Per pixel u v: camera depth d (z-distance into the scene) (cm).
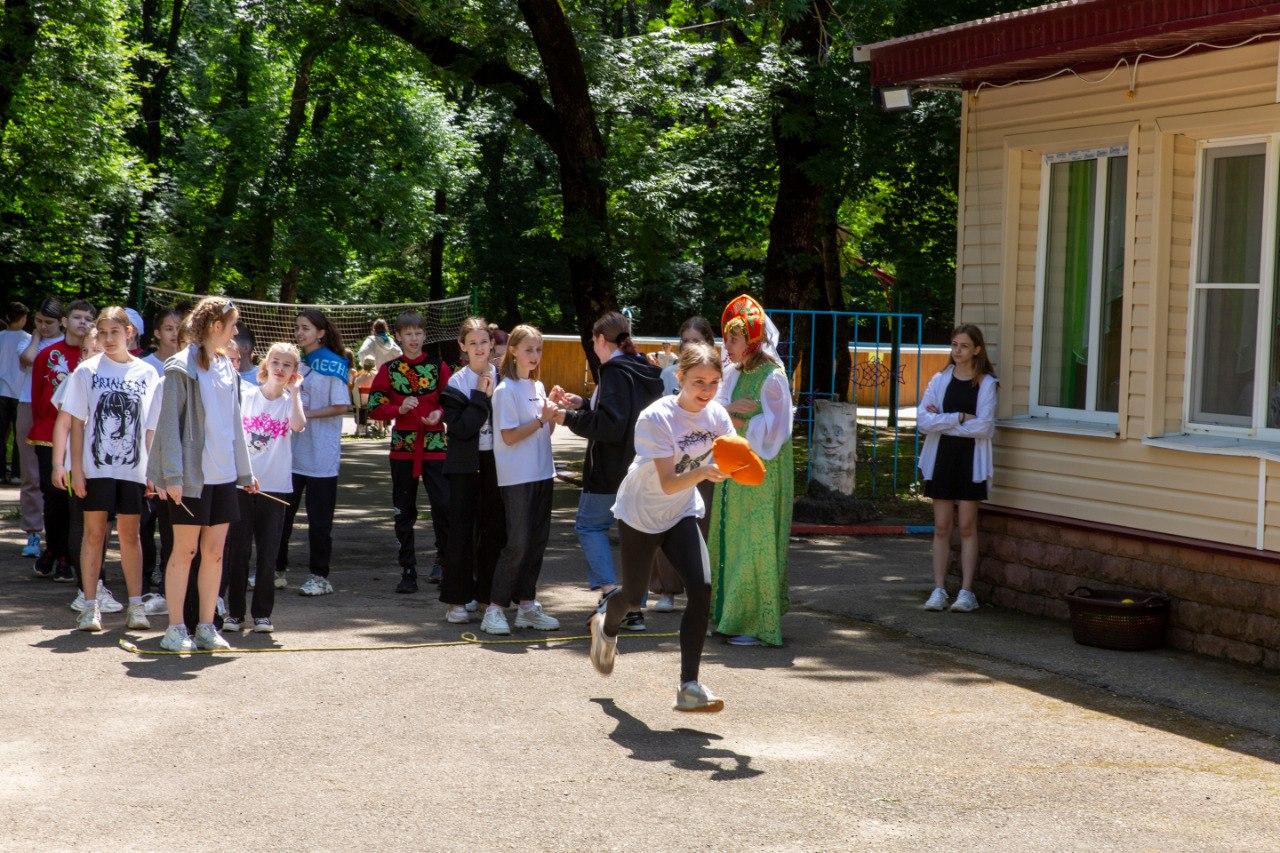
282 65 3127
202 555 699
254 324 2336
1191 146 768
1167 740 571
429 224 3350
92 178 2534
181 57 3209
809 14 1728
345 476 1697
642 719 584
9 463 1522
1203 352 764
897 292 2033
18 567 960
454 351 2319
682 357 576
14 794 470
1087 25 748
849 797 484
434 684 639
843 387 2142
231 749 529
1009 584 862
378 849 425
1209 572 728
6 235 2358
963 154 912
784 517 749
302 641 732
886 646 752
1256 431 731
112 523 1202
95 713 576
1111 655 723
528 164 4003
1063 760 537
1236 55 724
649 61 1831
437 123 3206
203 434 686
